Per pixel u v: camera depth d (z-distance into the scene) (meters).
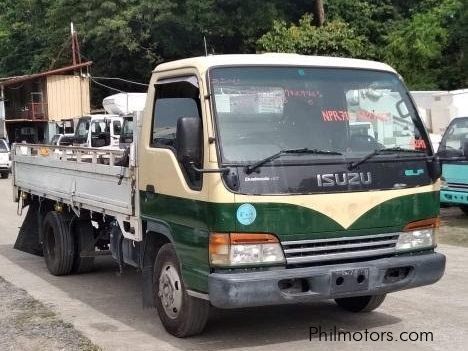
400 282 5.54
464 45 27.31
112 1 35.12
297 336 5.87
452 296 7.28
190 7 33.69
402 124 5.86
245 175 5.07
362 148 5.58
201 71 5.37
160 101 5.96
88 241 8.59
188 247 5.39
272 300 5.06
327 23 32.62
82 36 37.44
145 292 6.30
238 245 5.02
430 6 32.34
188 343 5.71
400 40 29.38
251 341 5.74
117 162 6.97
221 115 5.22
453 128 13.30
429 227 5.80
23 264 9.83
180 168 5.50
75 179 8.09
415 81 28.52
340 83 5.73
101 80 39.66
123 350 5.59
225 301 4.97
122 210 6.68
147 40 35.69
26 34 46.47
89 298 7.62
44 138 42.12
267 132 5.32
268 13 34.06
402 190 5.59
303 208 5.18
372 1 34.97
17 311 6.96
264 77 5.48
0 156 29.19
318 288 5.16
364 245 5.43
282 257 5.14
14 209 16.94
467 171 12.25
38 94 41.06
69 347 5.68
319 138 5.46
